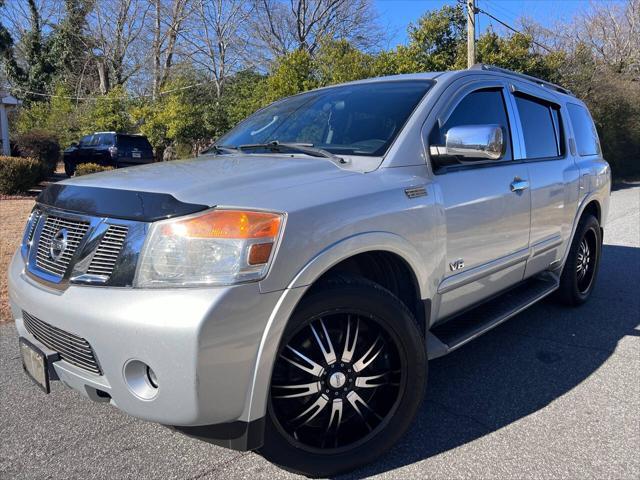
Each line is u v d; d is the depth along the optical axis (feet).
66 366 8.09
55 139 68.39
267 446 7.86
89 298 7.39
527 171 12.78
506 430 10.03
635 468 8.82
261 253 7.20
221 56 115.85
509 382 12.06
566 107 16.30
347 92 12.38
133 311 7.02
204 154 12.35
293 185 8.21
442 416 10.57
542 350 13.87
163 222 7.25
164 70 112.37
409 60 57.98
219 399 7.10
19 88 126.62
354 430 8.84
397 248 8.85
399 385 8.91
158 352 6.92
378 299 8.39
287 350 7.96
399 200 9.00
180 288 7.03
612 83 74.38
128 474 8.84
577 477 8.59
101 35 123.24
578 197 15.56
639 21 119.75
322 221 7.80
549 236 14.06
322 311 7.90
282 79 57.47
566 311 16.97
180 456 9.34
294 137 11.48
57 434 10.11
